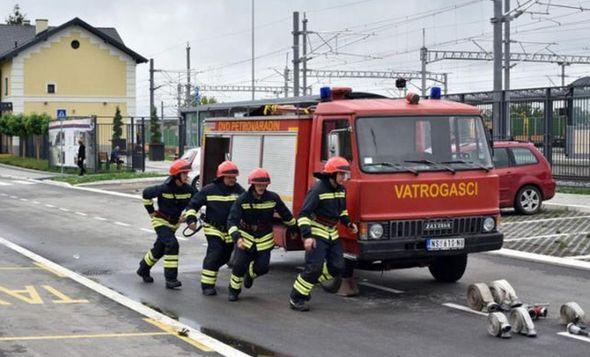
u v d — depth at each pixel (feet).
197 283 40.06
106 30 224.74
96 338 28.07
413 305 34.12
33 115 173.47
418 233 34.73
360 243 33.91
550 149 86.02
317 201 32.83
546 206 70.95
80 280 39.83
